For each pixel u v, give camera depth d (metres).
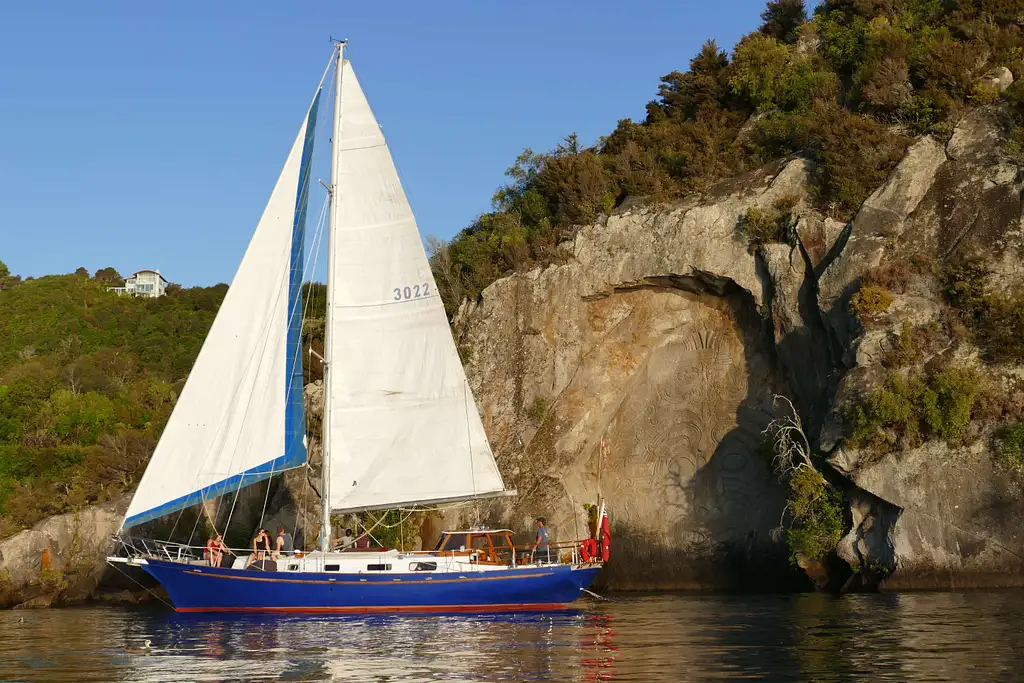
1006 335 35.31
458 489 30.86
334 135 31.14
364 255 30.97
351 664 19.31
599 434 43.81
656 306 44.53
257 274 31.20
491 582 29.08
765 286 42.28
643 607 30.16
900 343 36.00
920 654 18.97
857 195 41.78
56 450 48.72
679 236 43.78
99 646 22.83
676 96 55.25
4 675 18.72
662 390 43.69
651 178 47.41
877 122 44.75
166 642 23.11
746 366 42.91
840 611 27.22
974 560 32.69
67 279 92.69
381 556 29.27
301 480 44.09
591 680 17.11
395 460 30.61
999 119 40.72
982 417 34.28
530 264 46.97
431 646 21.58
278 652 21.06
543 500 42.62
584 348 44.53
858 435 34.84
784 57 51.91
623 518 42.59
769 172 45.81
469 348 46.84
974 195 39.31
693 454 42.72
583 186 48.00
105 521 43.72
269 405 30.83
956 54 43.56
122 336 81.31
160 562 29.00
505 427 44.84
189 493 29.84
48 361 69.50
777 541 40.16
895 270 38.25
